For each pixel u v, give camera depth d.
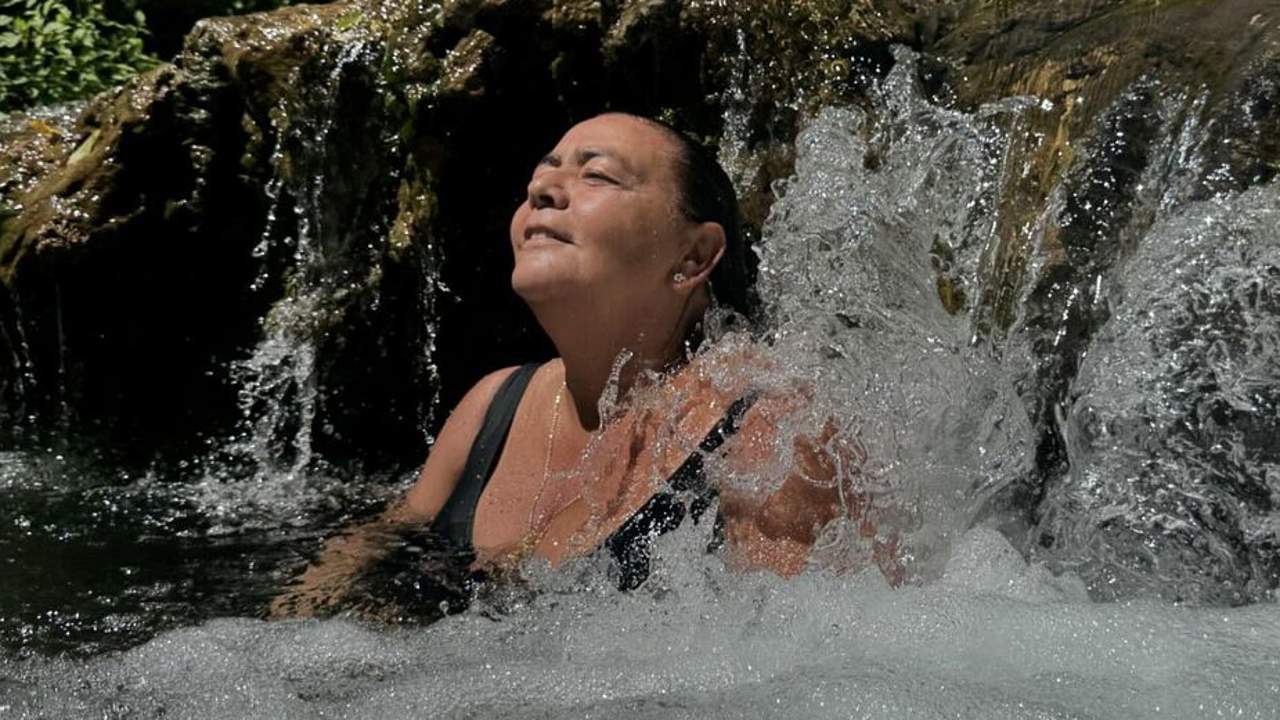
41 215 4.51
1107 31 3.61
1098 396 3.09
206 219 4.50
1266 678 2.15
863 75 3.82
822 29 3.86
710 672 2.32
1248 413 2.95
